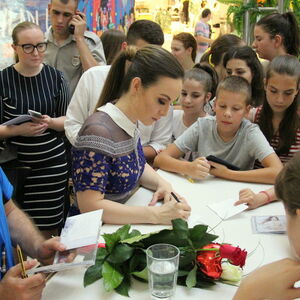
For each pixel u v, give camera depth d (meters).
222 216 1.46
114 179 1.43
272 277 0.87
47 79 2.33
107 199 1.48
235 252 0.97
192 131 2.16
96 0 3.84
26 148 2.26
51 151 2.34
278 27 2.81
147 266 0.97
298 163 0.76
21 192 2.07
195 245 1.04
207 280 1.02
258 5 3.77
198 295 0.98
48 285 1.02
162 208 1.40
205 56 3.13
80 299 0.96
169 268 0.94
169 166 1.98
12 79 2.23
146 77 1.33
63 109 2.43
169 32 5.12
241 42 2.95
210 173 1.94
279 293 0.87
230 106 1.95
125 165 1.43
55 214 2.44
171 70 1.32
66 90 2.44
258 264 1.13
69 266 0.95
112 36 3.19
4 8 2.56
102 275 0.99
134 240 1.05
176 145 2.15
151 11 5.17
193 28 5.11
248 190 1.59
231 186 1.80
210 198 1.65
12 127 2.15
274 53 2.88
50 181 2.37
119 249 1.03
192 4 5.04
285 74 1.98
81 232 1.08
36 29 2.19
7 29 2.61
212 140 2.11
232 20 4.05
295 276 0.85
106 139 1.35
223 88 1.95
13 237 1.19
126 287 1.00
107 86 1.53
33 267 0.98
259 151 1.95
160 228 1.35
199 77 2.43
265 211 1.52
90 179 1.34
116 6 4.45
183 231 1.06
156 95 1.34
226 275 1.02
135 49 1.45
